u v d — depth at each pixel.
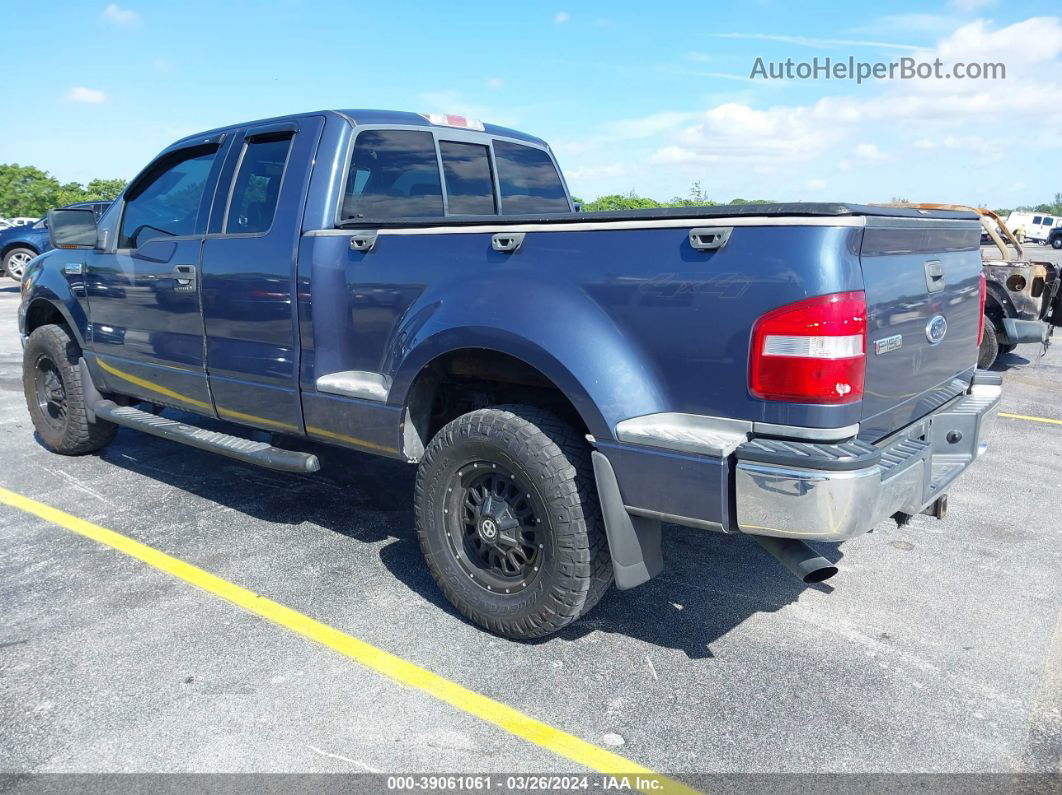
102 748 2.55
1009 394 8.05
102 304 4.93
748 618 3.45
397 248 3.38
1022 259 8.95
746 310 2.50
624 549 2.86
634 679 2.97
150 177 4.73
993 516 4.68
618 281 2.75
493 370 3.26
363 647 3.17
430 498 3.30
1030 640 3.27
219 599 3.55
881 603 3.59
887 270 2.67
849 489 2.39
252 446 4.12
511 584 3.15
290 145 3.90
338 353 3.67
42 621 3.34
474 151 4.59
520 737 2.63
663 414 2.72
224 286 4.06
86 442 5.44
